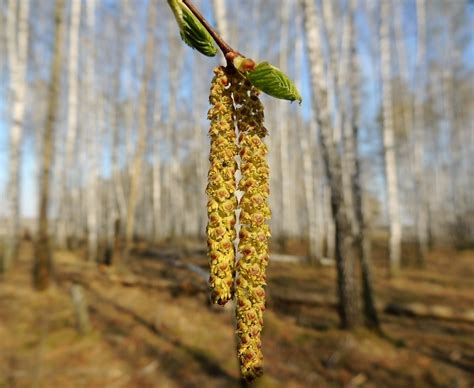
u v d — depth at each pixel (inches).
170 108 922.7
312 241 570.6
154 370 217.8
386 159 530.9
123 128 952.9
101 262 530.6
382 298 385.4
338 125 567.8
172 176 968.9
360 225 290.5
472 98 1007.0
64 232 765.3
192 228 1123.3
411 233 976.9
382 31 535.2
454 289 437.7
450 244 1015.6
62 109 812.6
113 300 343.6
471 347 255.9
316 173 761.6
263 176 31.2
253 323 29.5
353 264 270.2
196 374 213.8
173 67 924.6
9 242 491.2
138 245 677.3
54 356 230.5
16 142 511.8
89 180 653.9
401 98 783.7
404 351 243.3
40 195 379.9
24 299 342.6
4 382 195.8
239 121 31.4
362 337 256.5
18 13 631.8
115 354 236.2
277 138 920.9
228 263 30.2
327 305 329.7
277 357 235.8
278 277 449.4
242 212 30.7
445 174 1055.0
